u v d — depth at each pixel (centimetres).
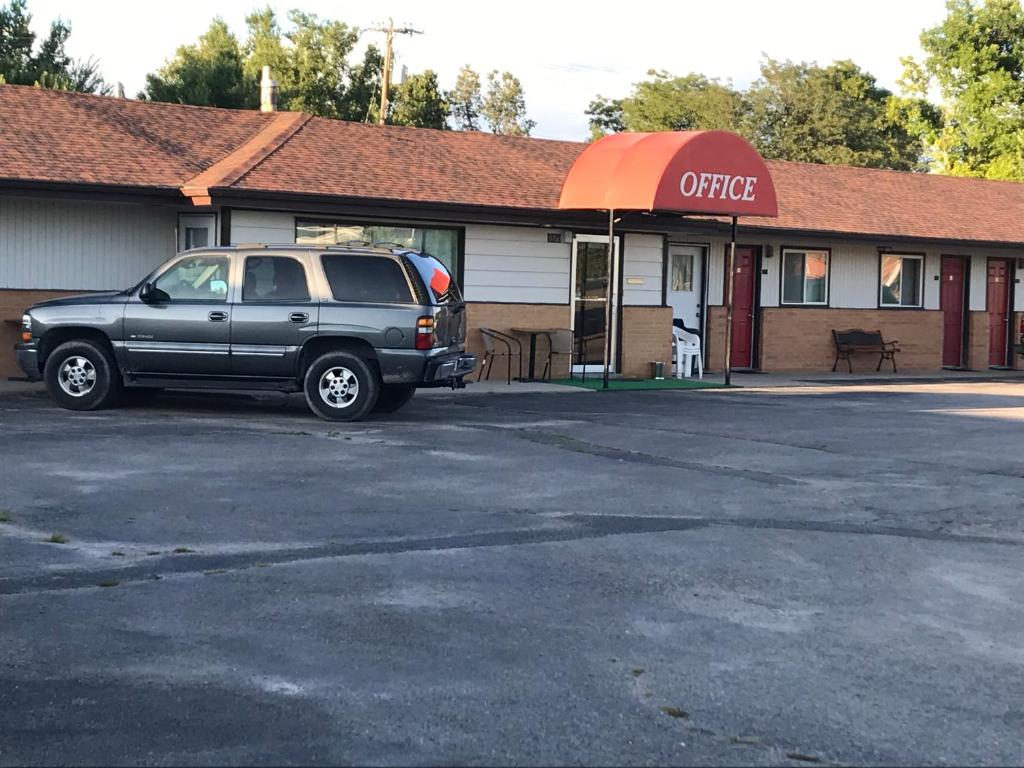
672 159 1842
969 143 4353
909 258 2722
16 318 1775
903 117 4769
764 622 643
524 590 689
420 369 1409
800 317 2548
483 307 2031
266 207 1808
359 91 5297
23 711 491
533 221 2038
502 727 485
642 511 930
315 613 632
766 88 5931
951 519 941
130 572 705
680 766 452
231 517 862
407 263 1418
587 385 2006
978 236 2684
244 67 5066
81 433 1249
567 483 1042
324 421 1420
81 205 1817
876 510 967
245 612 630
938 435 1446
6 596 652
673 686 539
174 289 1445
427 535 824
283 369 1424
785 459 1225
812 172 2848
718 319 2444
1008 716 515
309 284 1420
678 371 2278
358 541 801
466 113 8400
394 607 647
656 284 2214
